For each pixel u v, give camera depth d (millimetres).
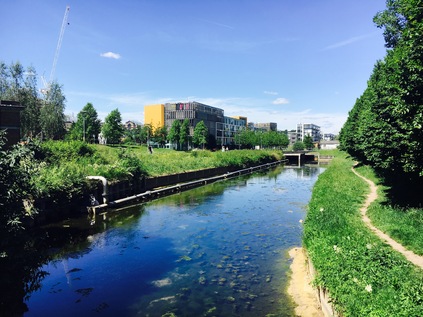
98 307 10672
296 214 23859
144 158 45938
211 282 12352
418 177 15586
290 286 11680
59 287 12188
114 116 72188
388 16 24391
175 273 13289
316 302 10062
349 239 10930
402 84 12500
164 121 125625
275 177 52219
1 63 52938
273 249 16047
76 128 66375
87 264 14430
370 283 7414
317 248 10953
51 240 17719
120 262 14617
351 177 33406
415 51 11852
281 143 134500
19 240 9156
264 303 10547
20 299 9234
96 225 21078
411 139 12406
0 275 8297
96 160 33688
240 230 19594
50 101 57094
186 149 104625
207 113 128250
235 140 129000
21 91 53938
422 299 6410
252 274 13008
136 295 11461
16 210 9102
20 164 10414
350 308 6840
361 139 21438
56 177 22203
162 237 18391
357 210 17531
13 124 25953
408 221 13281
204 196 32906
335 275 8312
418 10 11883
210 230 19672
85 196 24781
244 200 30156
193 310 10305
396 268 8297
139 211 25516
